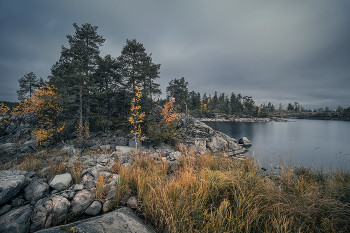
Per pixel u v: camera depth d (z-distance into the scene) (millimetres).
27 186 4227
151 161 7332
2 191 3559
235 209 2924
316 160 12336
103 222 2584
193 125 16859
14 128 17125
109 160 7746
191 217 2830
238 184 3553
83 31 14875
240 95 105625
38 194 4020
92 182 4762
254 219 2695
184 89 44875
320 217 2908
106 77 17203
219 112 87188
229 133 29938
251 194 3227
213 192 3600
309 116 107000
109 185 4500
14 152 10203
